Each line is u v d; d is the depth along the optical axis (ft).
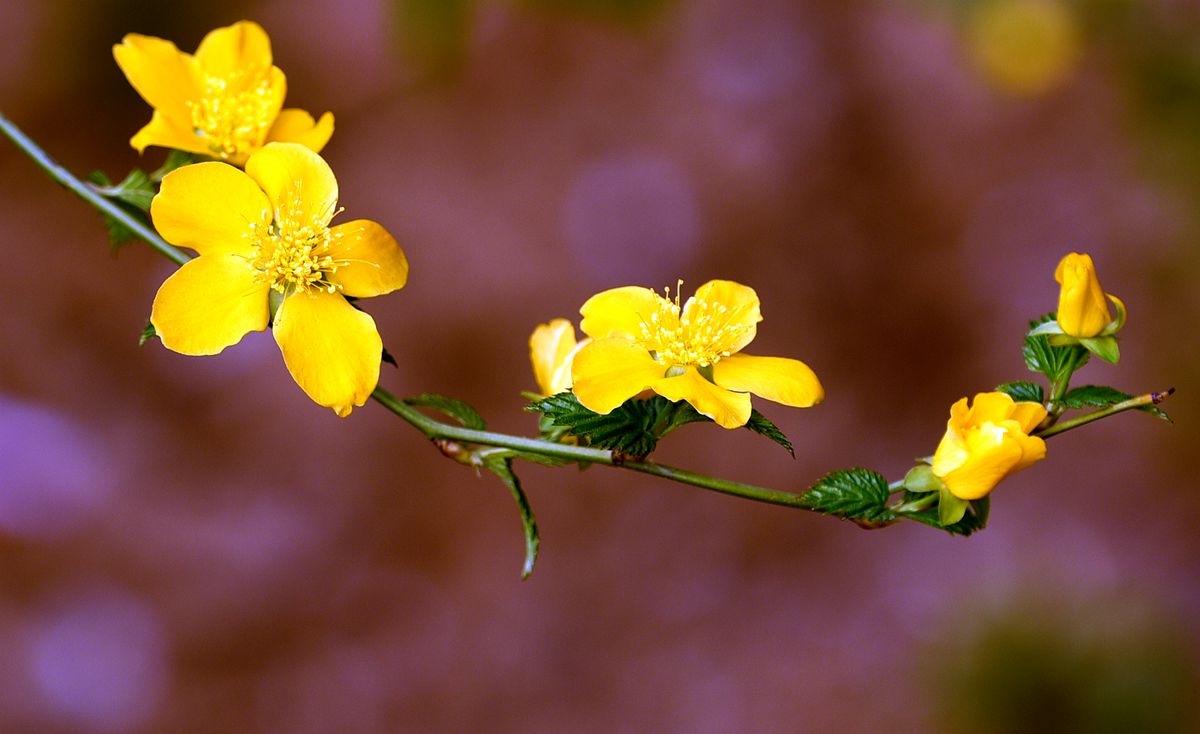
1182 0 5.00
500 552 4.66
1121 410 2.39
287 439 4.70
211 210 2.38
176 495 4.49
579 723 4.37
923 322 5.28
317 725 4.22
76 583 4.22
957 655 4.32
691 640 4.56
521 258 5.18
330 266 2.39
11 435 4.33
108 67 4.99
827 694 4.41
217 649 4.28
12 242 4.78
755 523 4.80
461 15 4.14
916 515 2.39
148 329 2.36
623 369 2.38
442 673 4.40
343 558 4.54
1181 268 5.25
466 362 4.91
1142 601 4.45
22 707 3.97
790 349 5.16
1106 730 4.10
